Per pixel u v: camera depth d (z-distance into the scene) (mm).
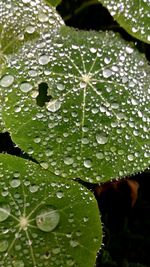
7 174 147
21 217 146
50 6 163
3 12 159
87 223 147
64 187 148
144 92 162
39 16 161
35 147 147
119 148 152
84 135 151
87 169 149
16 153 167
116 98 158
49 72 155
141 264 199
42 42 158
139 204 208
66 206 147
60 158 148
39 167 147
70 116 152
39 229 146
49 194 147
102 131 152
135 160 152
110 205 205
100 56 162
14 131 148
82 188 148
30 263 144
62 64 157
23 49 156
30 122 149
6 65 153
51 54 157
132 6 164
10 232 145
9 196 146
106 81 159
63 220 147
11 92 151
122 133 154
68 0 199
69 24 202
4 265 142
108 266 193
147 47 194
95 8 200
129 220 208
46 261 145
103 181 149
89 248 146
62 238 146
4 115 149
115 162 151
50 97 152
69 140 150
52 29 161
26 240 145
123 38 174
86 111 153
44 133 149
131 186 200
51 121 150
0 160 147
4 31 158
